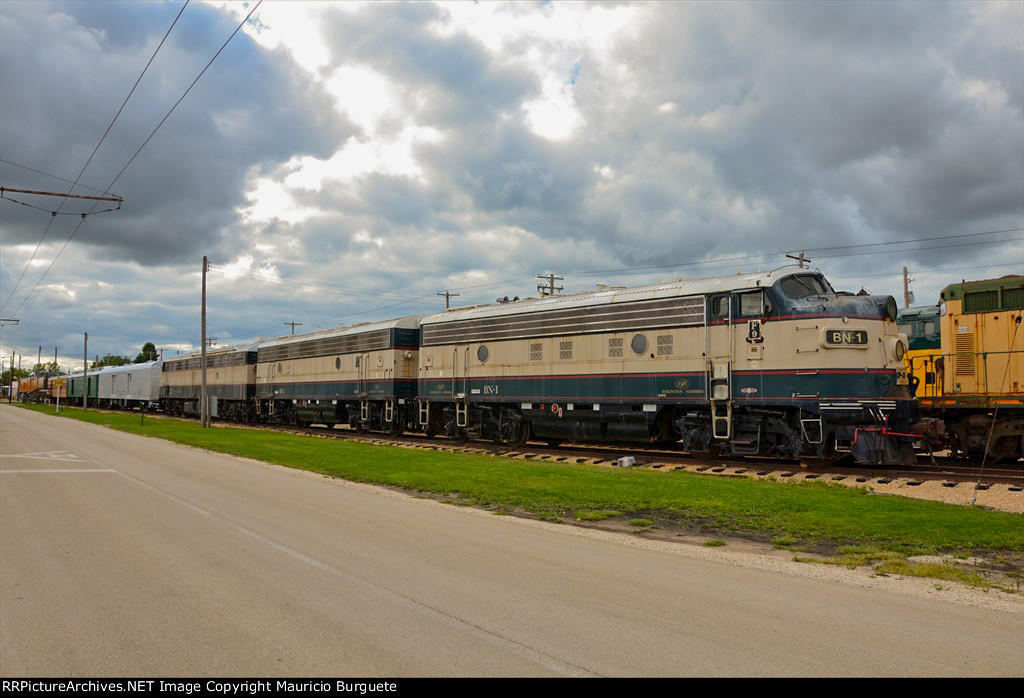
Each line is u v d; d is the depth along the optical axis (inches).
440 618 230.5
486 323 958.4
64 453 860.6
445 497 515.2
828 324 619.8
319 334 1400.1
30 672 186.1
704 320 700.0
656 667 188.5
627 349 766.5
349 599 252.1
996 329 664.4
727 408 677.9
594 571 293.9
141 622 226.5
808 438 627.2
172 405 2244.1
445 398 1023.6
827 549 337.4
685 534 378.3
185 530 378.3
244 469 693.3
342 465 700.7
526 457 795.4
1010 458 706.8
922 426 614.2
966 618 230.4
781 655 196.9
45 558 313.7
